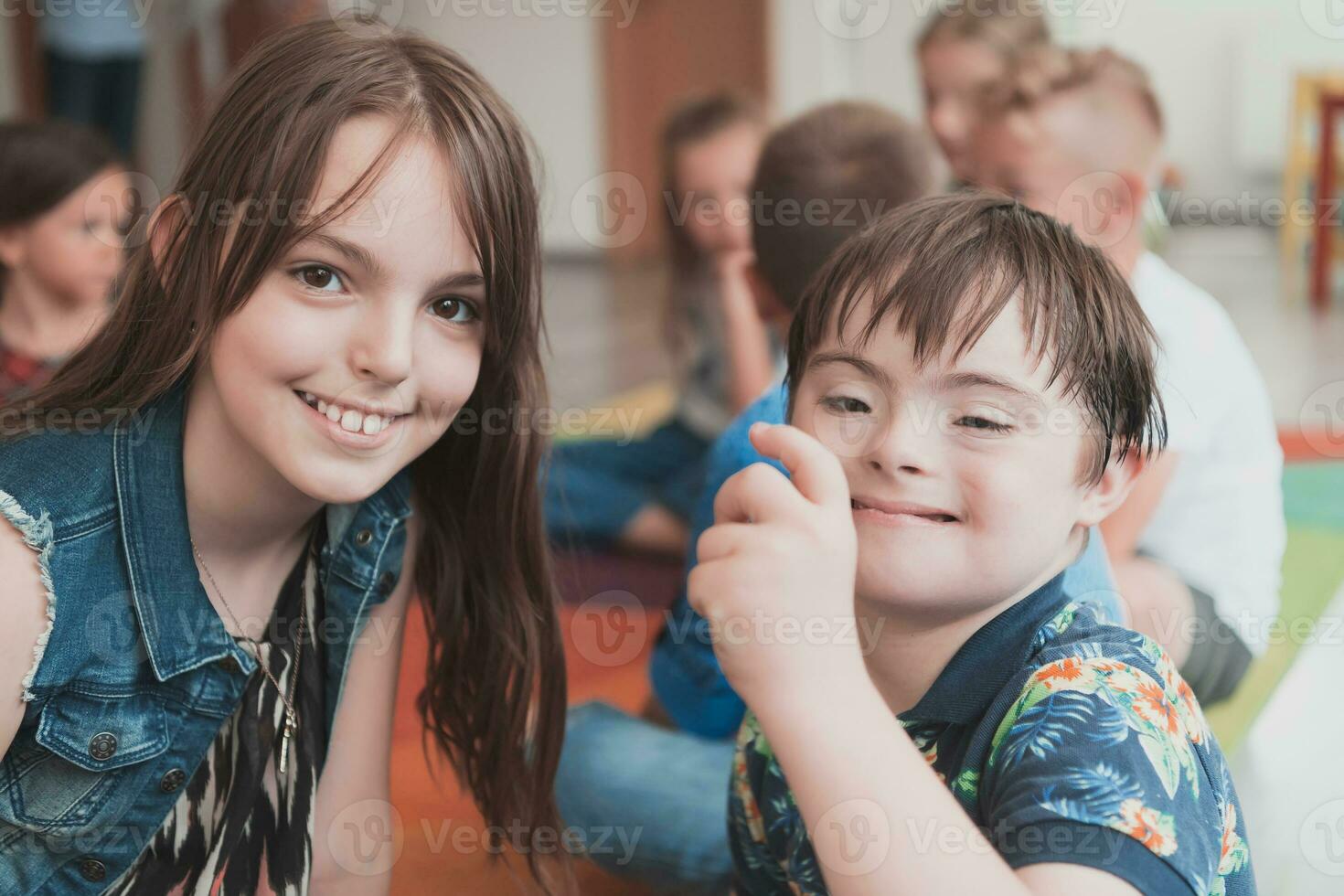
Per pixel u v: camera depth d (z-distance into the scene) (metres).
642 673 1.41
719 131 1.84
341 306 0.64
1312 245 3.31
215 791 0.74
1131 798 0.52
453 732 0.89
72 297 1.60
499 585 0.83
